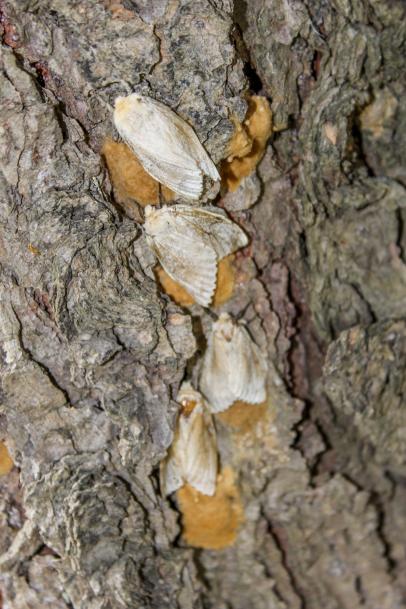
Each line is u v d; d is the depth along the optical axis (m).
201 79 0.45
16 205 0.45
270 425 0.49
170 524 0.48
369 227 0.47
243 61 0.46
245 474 0.49
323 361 0.49
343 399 0.49
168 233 0.46
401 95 0.47
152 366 0.46
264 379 0.48
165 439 0.47
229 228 0.47
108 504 0.47
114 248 0.45
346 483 0.50
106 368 0.46
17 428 0.46
